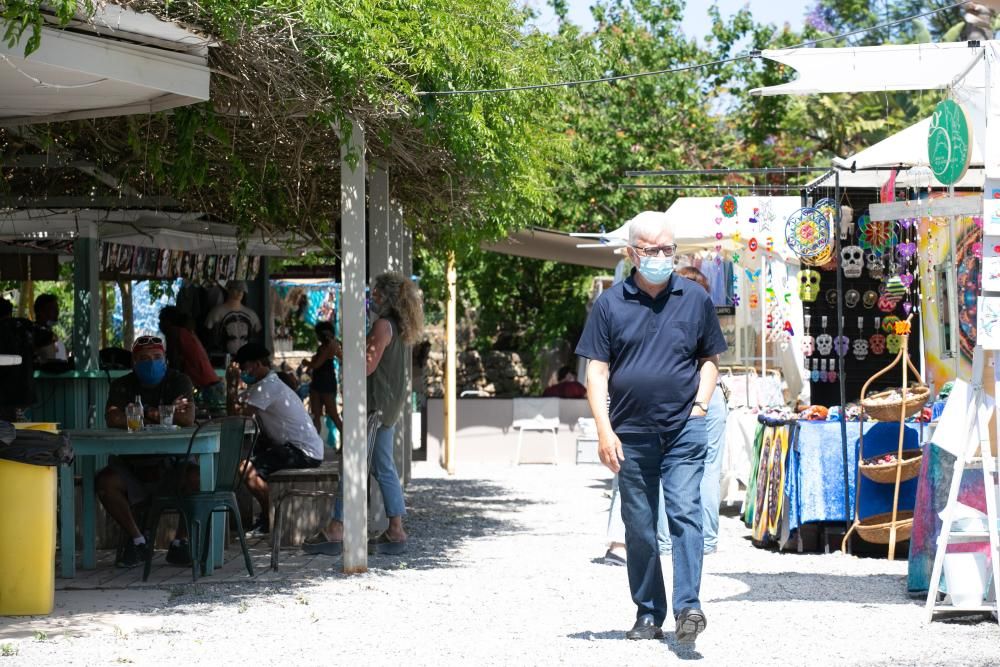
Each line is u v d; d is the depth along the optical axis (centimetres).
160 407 930
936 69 774
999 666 596
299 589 839
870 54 780
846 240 1210
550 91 1125
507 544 1071
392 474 1009
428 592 825
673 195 2422
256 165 1036
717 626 698
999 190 697
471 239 1198
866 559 976
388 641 664
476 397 2000
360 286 892
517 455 1950
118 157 1054
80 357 1324
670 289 623
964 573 728
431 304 2680
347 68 775
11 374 1234
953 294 1095
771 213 1245
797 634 675
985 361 716
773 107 2634
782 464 1017
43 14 658
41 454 749
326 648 647
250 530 1132
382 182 1084
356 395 899
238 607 770
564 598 800
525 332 2627
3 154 1049
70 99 784
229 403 1118
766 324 1248
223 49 777
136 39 720
